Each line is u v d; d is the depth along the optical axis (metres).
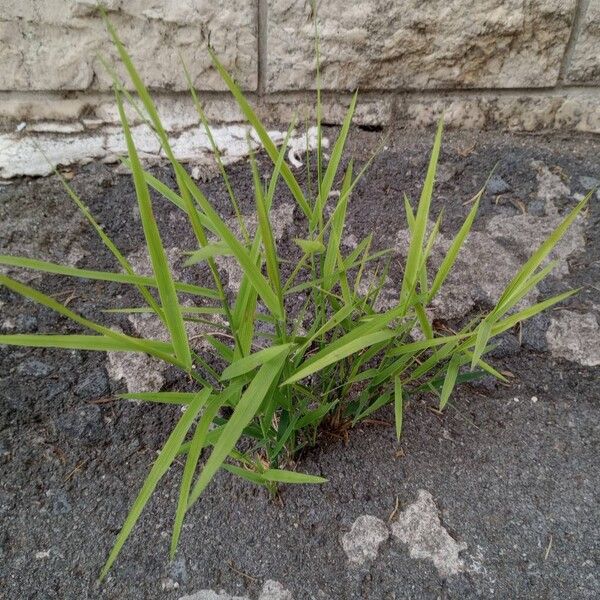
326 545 0.53
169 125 0.87
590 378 0.66
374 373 0.51
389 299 0.71
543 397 0.65
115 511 0.55
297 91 0.88
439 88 0.90
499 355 0.68
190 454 0.36
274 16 0.80
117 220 0.78
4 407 0.61
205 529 0.54
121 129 0.86
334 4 0.80
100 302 0.70
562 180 0.85
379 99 0.90
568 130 0.93
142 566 0.52
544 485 0.57
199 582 0.51
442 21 0.83
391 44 0.84
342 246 0.77
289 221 0.79
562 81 0.89
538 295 0.73
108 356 0.66
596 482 0.58
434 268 0.75
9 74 0.80
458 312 0.71
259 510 0.55
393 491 0.57
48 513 0.55
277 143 0.88
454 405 0.64
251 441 0.60
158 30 0.79
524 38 0.85
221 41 0.81
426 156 0.88
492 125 0.93
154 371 0.65
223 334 0.67
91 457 0.59
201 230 0.36
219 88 0.86
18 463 0.58
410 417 0.63
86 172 0.83
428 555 0.52
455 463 0.59
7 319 0.67
